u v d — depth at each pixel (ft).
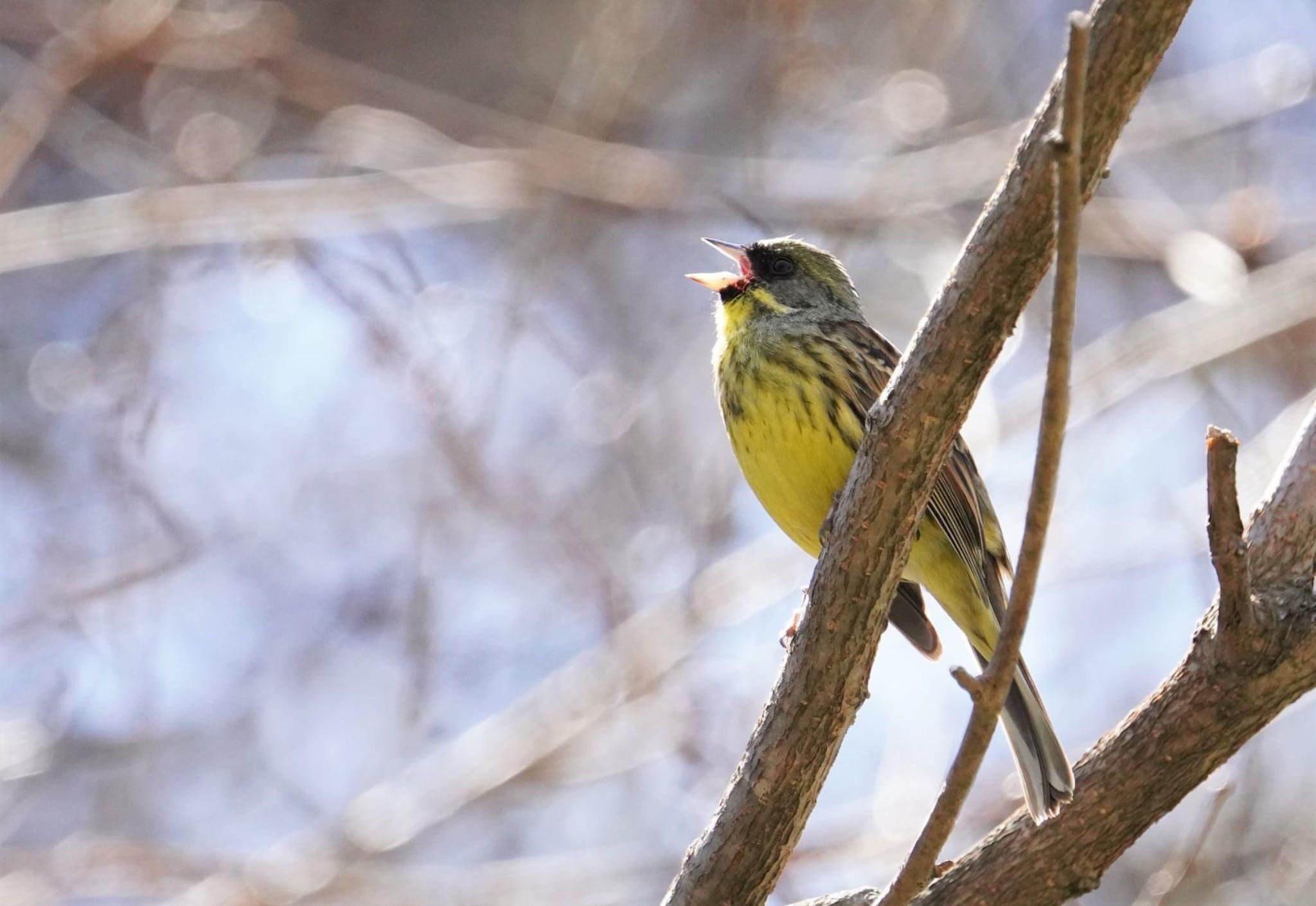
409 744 45.80
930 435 20.16
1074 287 16.21
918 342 20.06
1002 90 53.78
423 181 46.50
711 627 42.01
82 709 46.06
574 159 46.62
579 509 48.80
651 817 44.04
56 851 41.01
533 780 41.70
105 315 52.65
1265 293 41.83
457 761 41.81
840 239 47.96
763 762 21.45
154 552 46.57
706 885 21.76
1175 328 41.81
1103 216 47.11
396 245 42.86
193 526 47.44
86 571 46.11
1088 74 18.42
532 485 47.24
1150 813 21.70
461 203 46.06
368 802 41.27
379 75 52.49
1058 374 16.39
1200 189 54.54
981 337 19.70
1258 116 48.29
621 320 53.31
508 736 41.65
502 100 57.47
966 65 53.78
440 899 40.34
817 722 21.25
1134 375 41.98
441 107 48.39
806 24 49.90
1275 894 39.42
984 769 40.42
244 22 47.57
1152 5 18.17
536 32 58.08
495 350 46.39
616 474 49.34
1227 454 19.49
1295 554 21.22
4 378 52.01
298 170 53.36
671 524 47.34
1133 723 21.86
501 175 46.42
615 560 48.06
